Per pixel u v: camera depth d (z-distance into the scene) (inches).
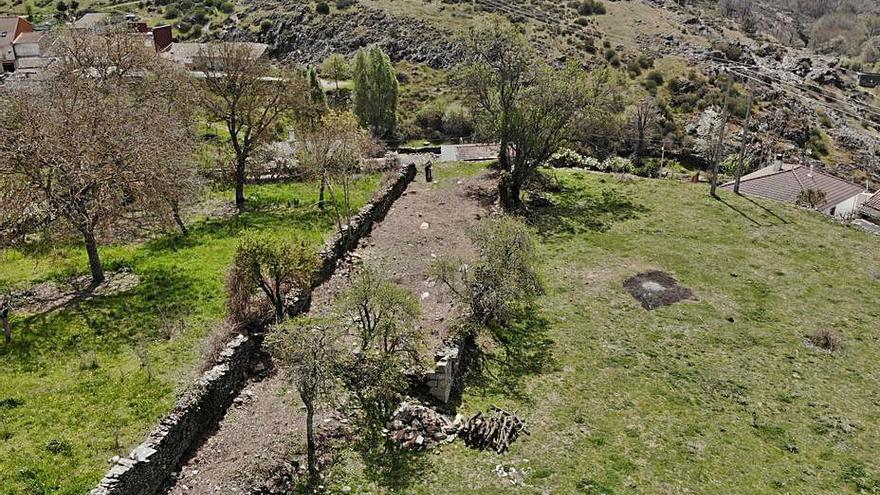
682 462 812.6
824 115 3289.9
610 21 3917.3
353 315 957.8
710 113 3063.5
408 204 1588.3
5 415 763.4
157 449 676.1
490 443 804.0
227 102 1555.1
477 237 1129.4
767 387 989.8
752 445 858.8
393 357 860.0
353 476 729.6
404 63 3457.2
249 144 1625.2
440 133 2950.3
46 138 1033.5
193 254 1266.0
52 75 1659.7
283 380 838.5
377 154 2089.1
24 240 1250.6
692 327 1141.1
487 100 1722.4
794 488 784.9
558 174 1887.3
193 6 4370.1
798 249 1477.6
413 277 1200.2
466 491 729.6
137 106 1350.9
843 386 1007.6
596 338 1086.4
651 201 1712.6
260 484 688.4
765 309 1218.6
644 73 3361.2
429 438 799.7
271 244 975.0
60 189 1085.1
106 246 1293.1
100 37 1872.5
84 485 662.5
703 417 909.2
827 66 3924.7
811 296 1277.1
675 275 1322.6
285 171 1819.6
